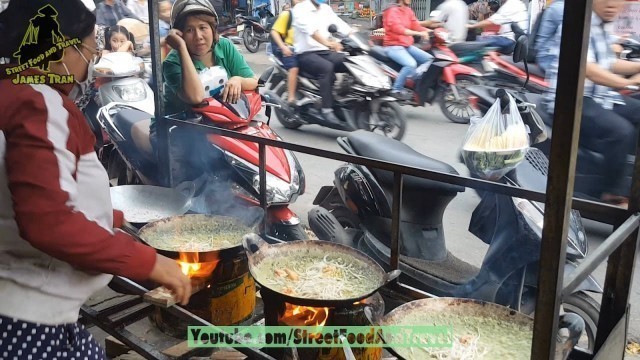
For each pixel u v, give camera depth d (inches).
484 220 97.7
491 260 89.3
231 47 123.1
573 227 89.0
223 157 111.7
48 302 47.8
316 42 216.5
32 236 41.7
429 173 73.4
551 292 41.9
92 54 50.0
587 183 134.2
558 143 39.0
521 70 202.2
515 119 102.5
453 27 227.1
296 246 77.6
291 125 237.1
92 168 47.9
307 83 220.4
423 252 101.8
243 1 454.6
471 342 59.4
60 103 44.5
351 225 113.8
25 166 41.4
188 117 115.6
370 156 105.7
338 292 67.1
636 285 114.7
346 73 212.7
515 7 221.0
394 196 77.9
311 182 177.0
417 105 234.7
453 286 95.1
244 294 82.4
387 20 223.1
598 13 126.7
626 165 129.6
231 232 86.7
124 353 85.9
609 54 129.5
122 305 80.7
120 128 126.0
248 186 112.7
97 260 44.6
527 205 85.9
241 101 119.7
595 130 129.5
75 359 51.6
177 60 114.7
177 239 84.0
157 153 113.3
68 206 42.6
